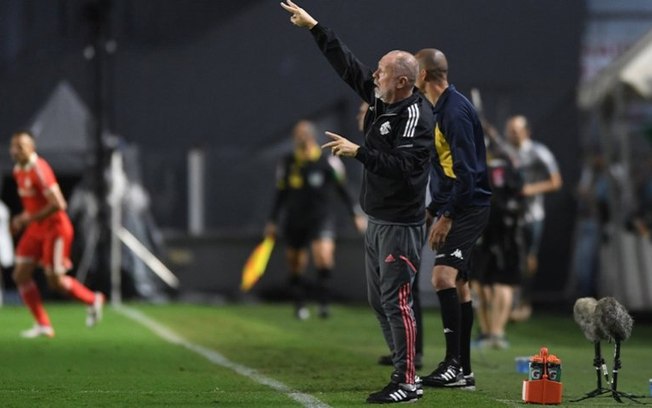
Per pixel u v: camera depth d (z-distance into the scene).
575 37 70.69
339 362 35.78
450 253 28.47
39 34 69.31
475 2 70.62
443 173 28.70
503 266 40.75
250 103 70.50
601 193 60.69
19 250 42.88
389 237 26.39
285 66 70.69
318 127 70.50
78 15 69.38
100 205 61.47
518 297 52.72
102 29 61.78
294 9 27.69
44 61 69.25
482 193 28.56
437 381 28.75
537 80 70.62
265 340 43.38
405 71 26.11
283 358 36.94
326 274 54.91
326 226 54.69
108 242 61.41
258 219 67.94
